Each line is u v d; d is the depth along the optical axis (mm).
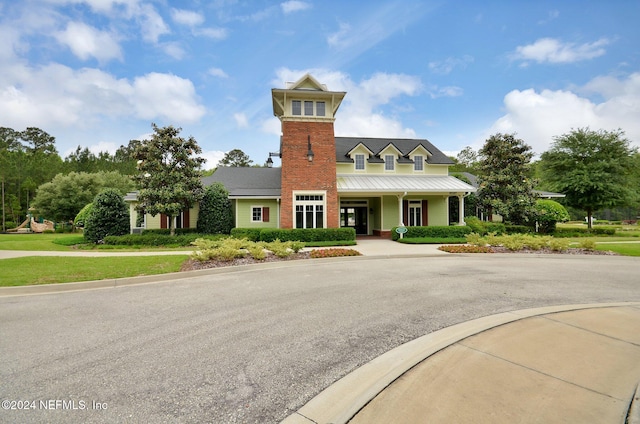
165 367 3941
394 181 24172
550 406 2891
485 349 4215
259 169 27984
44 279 9094
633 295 7574
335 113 24391
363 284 8812
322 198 21297
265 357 4223
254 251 12734
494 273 10469
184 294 7859
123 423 2805
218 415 2934
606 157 27391
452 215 27984
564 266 12055
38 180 52625
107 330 5297
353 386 3436
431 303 6828
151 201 19688
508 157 25469
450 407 2889
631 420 2672
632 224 49438
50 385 3498
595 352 4109
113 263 11586
